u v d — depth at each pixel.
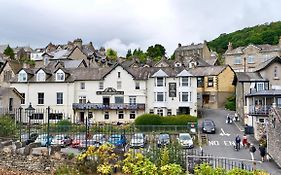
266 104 43.16
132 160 17.77
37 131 34.81
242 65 77.81
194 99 55.16
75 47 78.44
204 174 14.41
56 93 56.66
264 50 76.00
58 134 32.31
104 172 17.72
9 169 20.22
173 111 55.34
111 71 56.56
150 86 56.09
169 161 18.50
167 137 33.72
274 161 28.81
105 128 37.97
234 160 22.94
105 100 56.38
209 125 43.88
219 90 66.56
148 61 88.81
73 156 20.23
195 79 55.53
